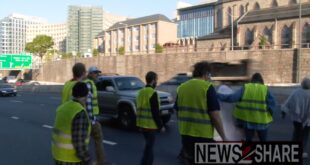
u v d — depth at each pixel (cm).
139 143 1122
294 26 8562
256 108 711
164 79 6819
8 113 2036
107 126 1466
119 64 7550
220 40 10244
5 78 7944
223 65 686
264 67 5894
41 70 9594
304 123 848
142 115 743
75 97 474
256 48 6531
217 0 13900
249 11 10238
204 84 521
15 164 896
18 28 16600
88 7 16312
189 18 14512
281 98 2459
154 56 6975
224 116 638
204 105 516
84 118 457
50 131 1397
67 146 455
